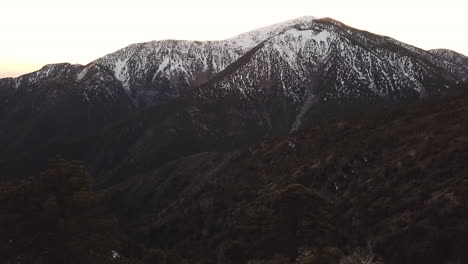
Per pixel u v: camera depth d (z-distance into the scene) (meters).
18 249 13.83
